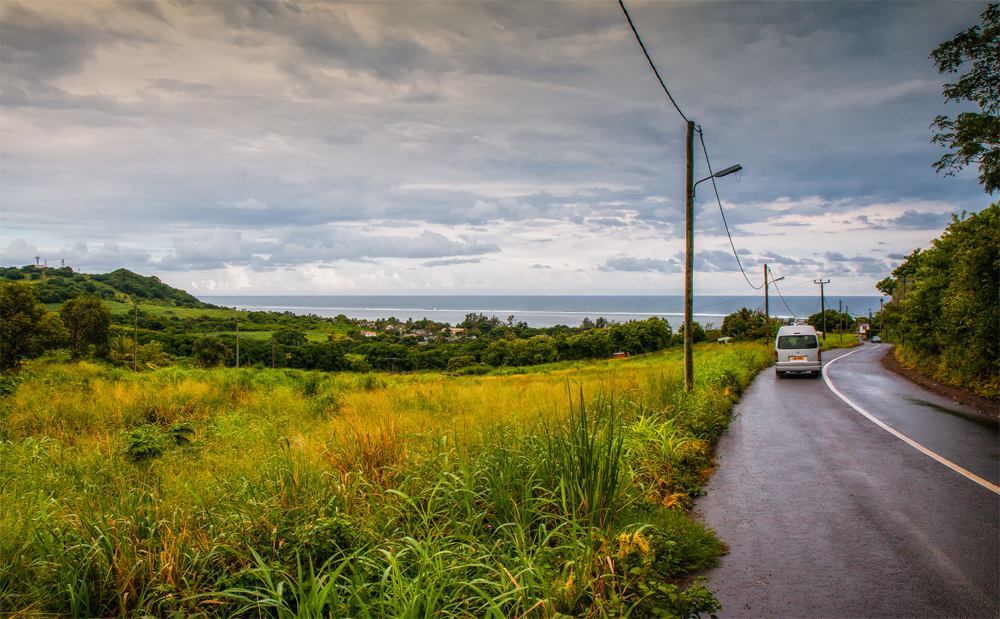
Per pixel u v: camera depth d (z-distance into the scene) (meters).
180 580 3.87
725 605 3.97
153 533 4.33
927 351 23.38
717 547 4.95
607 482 5.29
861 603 3.95
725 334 93.06
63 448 7.80
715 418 10.95
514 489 5.32
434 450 6.54
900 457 8.37
